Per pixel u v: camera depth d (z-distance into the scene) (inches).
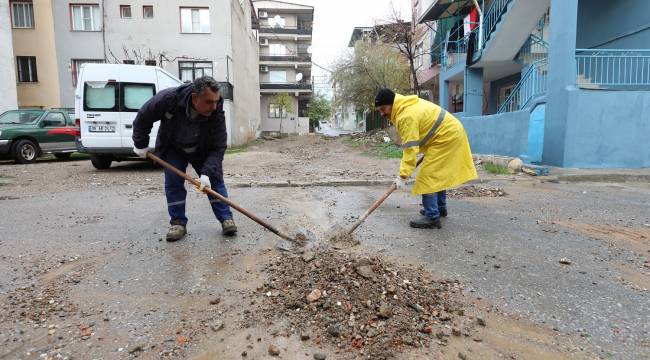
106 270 125.3
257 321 93.5
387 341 83.9
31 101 803.4
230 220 159.9
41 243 153.6
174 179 154.3
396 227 175.2
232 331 89.7
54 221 187.5
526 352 82.4
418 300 100.3
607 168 355.3
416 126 153.4
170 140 148.3
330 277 107.6
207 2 809.5
